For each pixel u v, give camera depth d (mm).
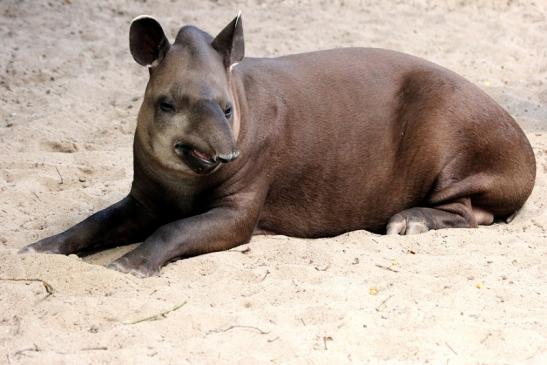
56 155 19359
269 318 12281
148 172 14680
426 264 14195
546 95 24250
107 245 15141
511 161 16531
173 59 13719
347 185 15898
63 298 12781
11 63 24969
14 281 13250
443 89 16312
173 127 13461
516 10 31594
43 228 15805
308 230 15953
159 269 13953
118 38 27422
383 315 12445
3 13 28672
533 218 16672
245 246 14859
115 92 23562
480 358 11477
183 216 15164
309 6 31500
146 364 11039
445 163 16203
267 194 15477
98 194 17375
